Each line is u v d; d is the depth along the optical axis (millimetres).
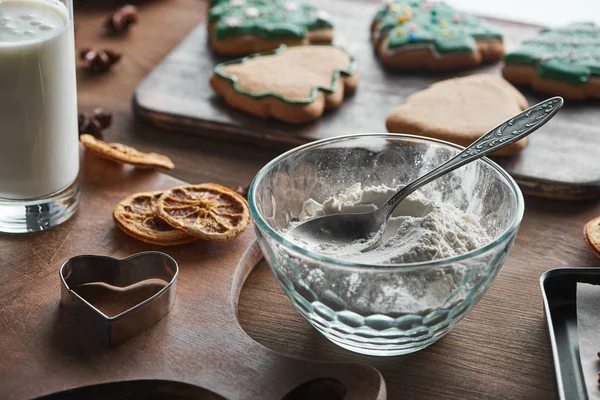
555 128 736
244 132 726
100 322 512
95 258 553
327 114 752
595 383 500
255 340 539
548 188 668
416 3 887
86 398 497
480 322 552
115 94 789
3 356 508
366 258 519
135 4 941
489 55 833
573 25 852
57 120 589
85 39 869
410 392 507
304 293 500
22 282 559
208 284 563
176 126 737
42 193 599
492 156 691
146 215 608
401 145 580
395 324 491
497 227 545
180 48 844
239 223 595
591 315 536
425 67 827
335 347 535
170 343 519
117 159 656
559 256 611
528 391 510
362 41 871
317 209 573
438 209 537
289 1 881
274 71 769
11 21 576
